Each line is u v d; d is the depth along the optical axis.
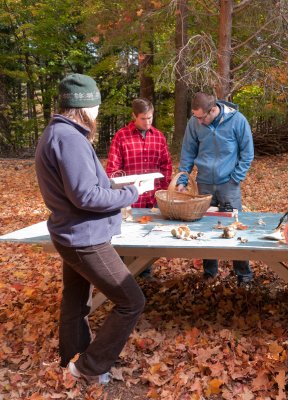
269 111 10.16
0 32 21.12
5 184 11.87
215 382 2.74
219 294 4.17
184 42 10.17
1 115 21.50
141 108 4.12
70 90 2.53
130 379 2.90
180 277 4.62
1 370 3.09
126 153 4.29
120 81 19.77
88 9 13.73
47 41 19.77
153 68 13.76
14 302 4.28
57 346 3.30
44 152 2.48
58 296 4.29
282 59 8.49
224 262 5.02
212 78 7.92
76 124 2.53
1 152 20.55
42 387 2.83
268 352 3.06
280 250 2.87
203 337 3.32
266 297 4.06
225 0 8.27
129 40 11.02
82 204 2.41
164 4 9.42
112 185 2.88
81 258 2.55
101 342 2.70
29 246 6.25
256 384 2.74
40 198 10.07
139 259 3.28
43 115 22.73
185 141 4.36
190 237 3.16
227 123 4.09
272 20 8.23
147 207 4.48
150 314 3.84
